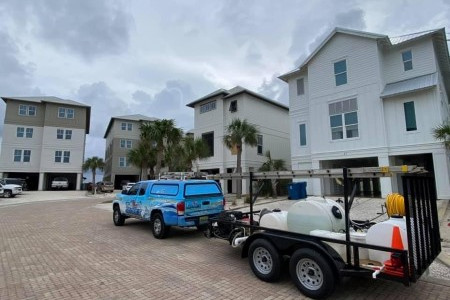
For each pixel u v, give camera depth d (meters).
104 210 16.92
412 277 3.79
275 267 5.01
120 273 5.66
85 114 39.53
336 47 18.70
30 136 36.75
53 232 9.94
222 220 6.97
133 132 46.22
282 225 5.87
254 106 26.05
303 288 4.56
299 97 21.38
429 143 15.13
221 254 7.05
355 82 17.70
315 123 19.38
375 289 4.71
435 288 4.68
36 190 36.69
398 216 4.84
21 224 11.71
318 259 4.38
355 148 17.45
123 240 8.64
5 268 5.99
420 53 16.72
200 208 8.81
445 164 14.59
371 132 16.89
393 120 16.42
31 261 6.49
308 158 20.53
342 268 4.29
